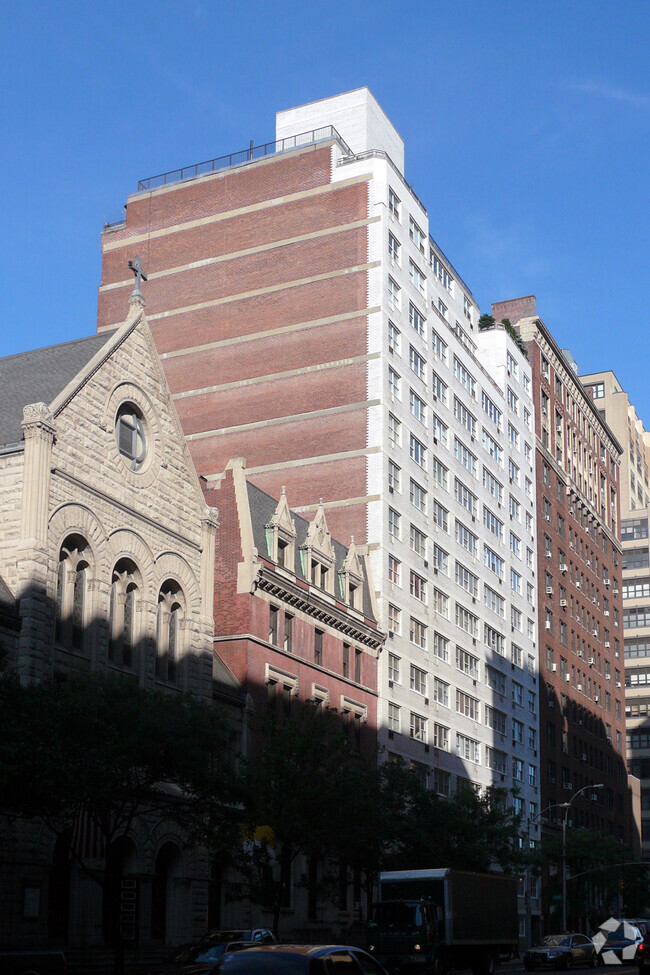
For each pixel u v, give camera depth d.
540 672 109.75
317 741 46.38
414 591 79.50
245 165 86.88
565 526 123.81
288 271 83.00
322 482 77.25
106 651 42.22
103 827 33.12
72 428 41.88
